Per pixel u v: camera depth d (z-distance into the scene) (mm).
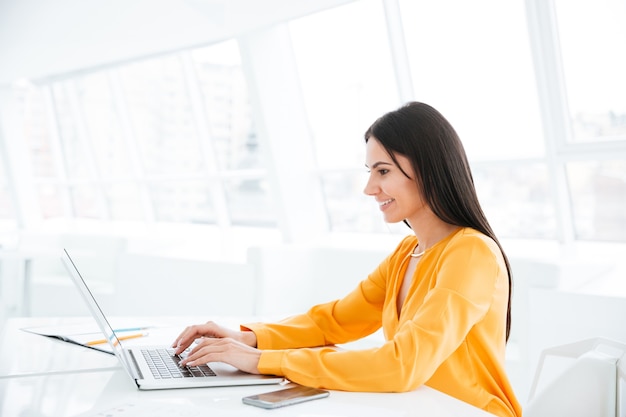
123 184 7523
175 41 5051
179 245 5445
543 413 1427
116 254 5039
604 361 1378
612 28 3604
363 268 4340
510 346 3508
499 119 4219
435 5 4332
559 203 3986
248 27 4547
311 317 1883
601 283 3227
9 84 7680
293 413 1197
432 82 4488
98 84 7410
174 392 1317
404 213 1667
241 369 1441
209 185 6297
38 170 8539
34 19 4562
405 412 1229
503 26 4047
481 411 1252
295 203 5152
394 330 1688
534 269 3189
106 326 1528
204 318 2186
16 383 1367
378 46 4723
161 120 6746
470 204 1628
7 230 7398
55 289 5555
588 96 3762
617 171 3803
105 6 4164
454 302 1435
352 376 1357
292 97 5145
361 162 5062
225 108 6039
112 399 1258
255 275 4281
